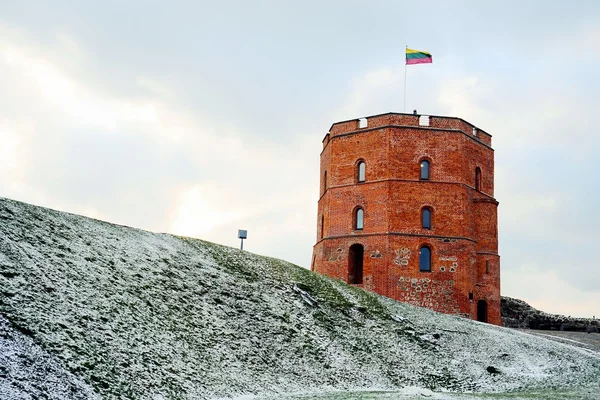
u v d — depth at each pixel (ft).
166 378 59.93
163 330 69.92
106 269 76.59
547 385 87.35
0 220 73.72
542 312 159.22
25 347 51.21
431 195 146.72
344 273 148.77
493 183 161.79
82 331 59.11
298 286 107.55
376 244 144.87
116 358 58.13
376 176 148.66
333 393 70.85
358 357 89.20
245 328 82.94
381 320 108.17
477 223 152.25
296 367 78.33
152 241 98.02
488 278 149.48
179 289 84.07
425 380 87.10
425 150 148.87
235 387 65.46
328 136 163.02
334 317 101.81
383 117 150.71
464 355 100.83
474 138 155.53
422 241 144.36
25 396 44.80
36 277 64.03
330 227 153.79
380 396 67.72
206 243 111.96
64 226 83.46
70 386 49.42
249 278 102.22
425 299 141.28
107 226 94.43
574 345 121.80
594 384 87.76
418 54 158.10
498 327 126.11
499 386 87.40
